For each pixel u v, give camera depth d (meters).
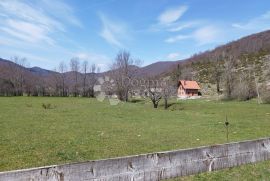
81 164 9.44
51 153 17.61
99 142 21.17
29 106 58.75
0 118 35.59
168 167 11.29
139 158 10.59
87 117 39.22
